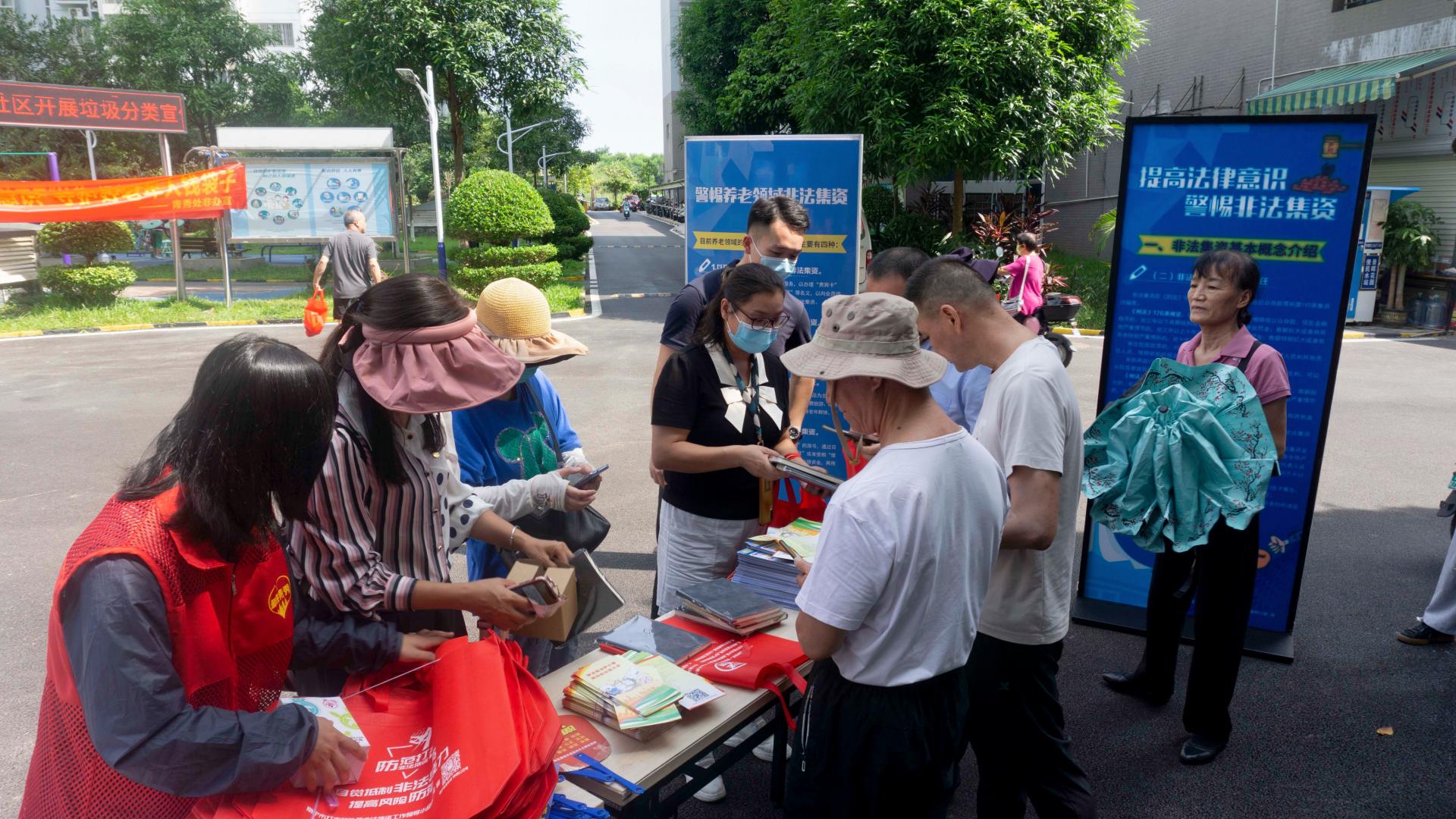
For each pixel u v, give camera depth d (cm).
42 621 427
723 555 303
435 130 1692
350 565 198
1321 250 377
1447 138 1413
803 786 194
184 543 140
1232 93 1822
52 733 144
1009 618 235
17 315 1448
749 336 273
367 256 1208
